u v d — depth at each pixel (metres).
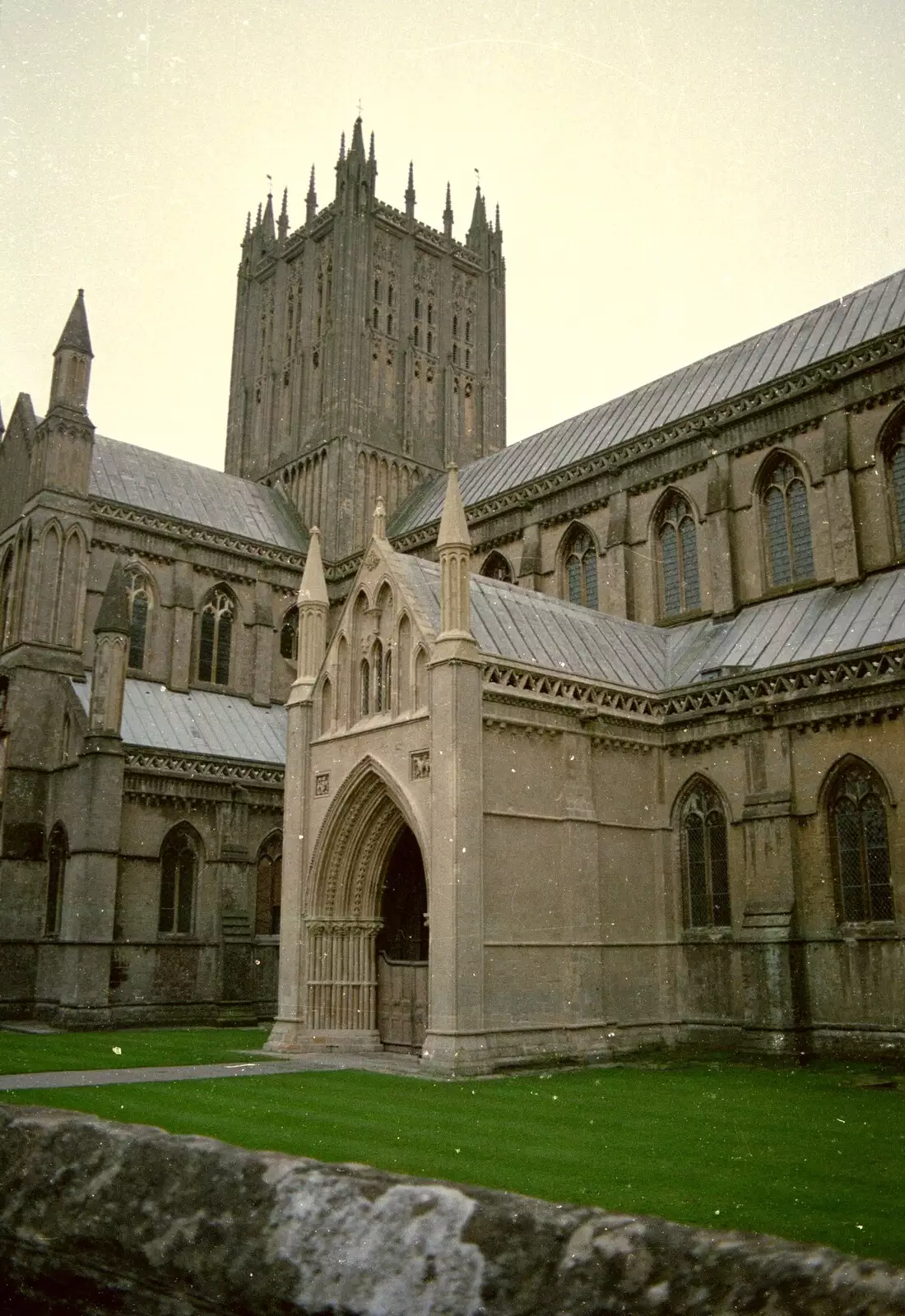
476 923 32.44
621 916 38.09
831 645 39.72
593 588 53.94
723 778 39.16
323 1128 20.89
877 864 34.97
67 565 57.22
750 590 46.84
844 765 36.09
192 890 52.78
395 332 78.06
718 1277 7.46
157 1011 50.00
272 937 54.25
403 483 75.44
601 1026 35.41
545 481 56.34
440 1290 8.27
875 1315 6.67
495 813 34.22
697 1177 16.61
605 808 38.50
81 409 59.41
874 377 43.66
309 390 77.62
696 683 40.38
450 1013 31.53
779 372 49.44
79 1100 24.38
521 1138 20.05
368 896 38.06
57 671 55.44
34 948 51.72
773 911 35.88
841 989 34.75
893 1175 16.81
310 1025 36.97
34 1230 10.81
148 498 65.06
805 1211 14.46
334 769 38.28
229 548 65.00
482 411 81.81
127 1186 10.58
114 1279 10.08
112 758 49.94
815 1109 24.11
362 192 77.69
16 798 52.62
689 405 53.06
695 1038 38.12
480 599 40.34
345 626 39.44
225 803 53.97
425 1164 17.45
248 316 85.06
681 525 50.38
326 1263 8.90
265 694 64.56
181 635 61.66
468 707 33.75
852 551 43.03
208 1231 9.75
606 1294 7.71
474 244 85.44
